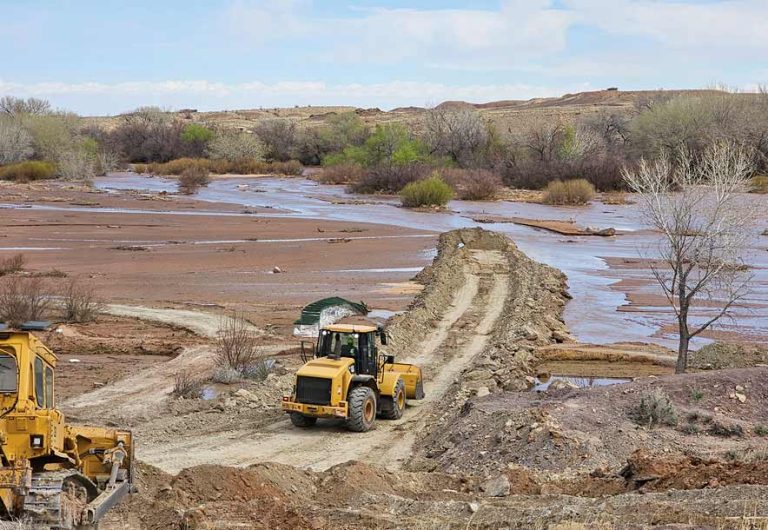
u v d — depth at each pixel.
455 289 44.25
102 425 21.53
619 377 28.23
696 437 18.56
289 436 21.06
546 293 42.53
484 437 18.59
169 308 39.25
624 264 54.47
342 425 22.22
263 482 14.51
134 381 27.45
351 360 21.89
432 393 26.09
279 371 28.66
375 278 47.78
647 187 29.12
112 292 42.75
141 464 15.01
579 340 34.25
